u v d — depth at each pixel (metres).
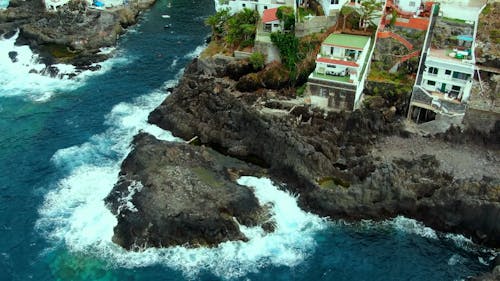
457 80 83.06
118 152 83.81
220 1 108.81
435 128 82.88
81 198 73.56
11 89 102.50
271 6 104.88
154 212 66.50
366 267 64.00
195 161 77.00
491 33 91.88
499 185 68.38
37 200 73.56
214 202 68.44
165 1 148.38
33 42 118.12
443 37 90.38
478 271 63.75
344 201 70.12
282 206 72.31
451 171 74.12
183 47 120.38
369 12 92.50
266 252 65.62
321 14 99.62
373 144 80.25
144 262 63.69
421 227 69.69
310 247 66.62
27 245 66.31
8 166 80.50
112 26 124.69
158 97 99.38
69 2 128.50
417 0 96.88
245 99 87.69
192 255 64.56
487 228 67.00
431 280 62.44
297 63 91.25
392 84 86.75
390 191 70.12
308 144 76.81
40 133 88.69
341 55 87.19
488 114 80.38
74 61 111.81
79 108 96.06
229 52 98.06
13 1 136.38
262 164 80.56
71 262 63.84
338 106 84.56
